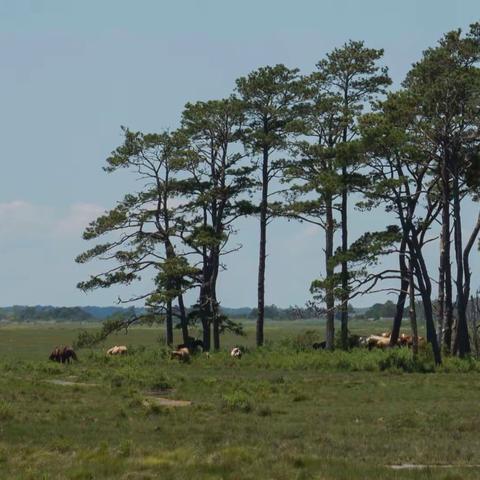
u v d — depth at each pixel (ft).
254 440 216.95
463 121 470.80
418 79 490.49
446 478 165.48
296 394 331.57
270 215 595.47
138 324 605.31
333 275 490.49
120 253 606.96
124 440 213.87
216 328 609.83
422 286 474.49
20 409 279.08
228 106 596.70
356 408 289.53
